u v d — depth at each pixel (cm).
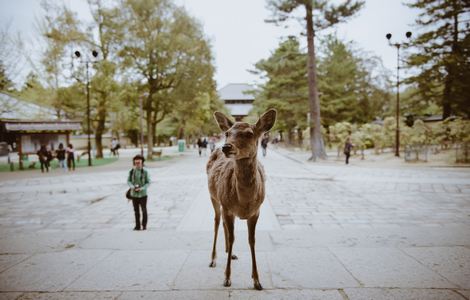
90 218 705
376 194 934
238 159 319
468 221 623
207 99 3953
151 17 2356
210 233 532
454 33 2381
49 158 1738
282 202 834
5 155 3344
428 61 2423
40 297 313
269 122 340
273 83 3609
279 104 3397
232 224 353
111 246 463
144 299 307
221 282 345
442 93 2620
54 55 2222
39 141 1981
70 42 2256
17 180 1376
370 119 3650
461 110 2522
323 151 2184
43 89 2328
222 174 373
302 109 3331
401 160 2019
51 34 2227
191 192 1015
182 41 2325
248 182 321
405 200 840
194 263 398
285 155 2831
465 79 2292
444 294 308
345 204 803
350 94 3438
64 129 2034
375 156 2391
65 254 430
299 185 1121
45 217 714
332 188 1053
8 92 2150
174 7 2439
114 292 322
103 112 2478
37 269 380
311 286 329
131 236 515
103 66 2288
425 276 347
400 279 341
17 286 336
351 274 356
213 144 3428
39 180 1367
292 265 384
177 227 619
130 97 2473
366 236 495
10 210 786
